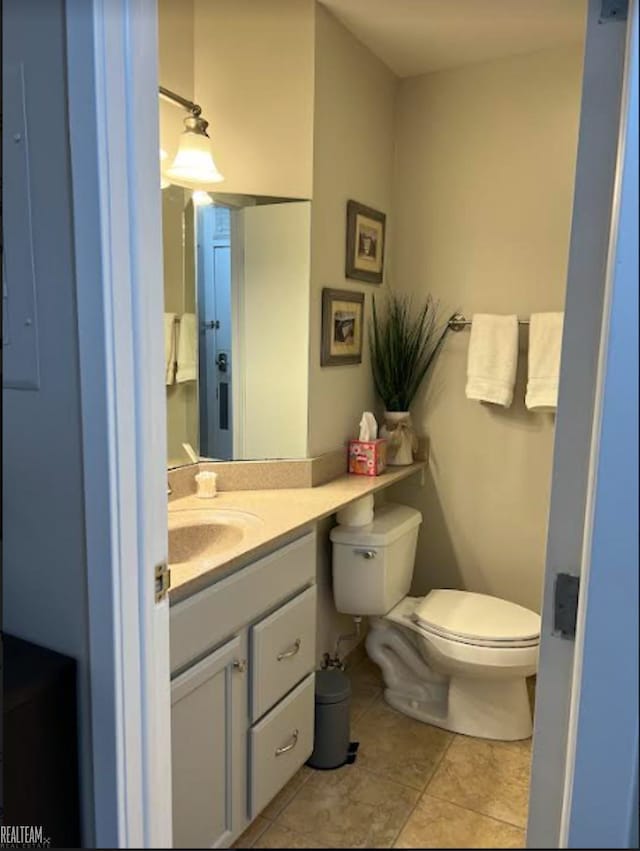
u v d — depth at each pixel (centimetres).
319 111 213
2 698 96
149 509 102
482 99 248
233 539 176
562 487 91
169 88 197
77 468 99
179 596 138
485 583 267
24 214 98
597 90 86
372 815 155
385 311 272
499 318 245
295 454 226
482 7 205
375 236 257
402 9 209
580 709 71
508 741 213
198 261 207
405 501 279
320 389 230
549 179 239
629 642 68
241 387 218
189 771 145
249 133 211
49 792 101
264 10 206
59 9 90
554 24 216
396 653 238
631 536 67
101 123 90
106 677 100
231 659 157
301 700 186
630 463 67
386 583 228
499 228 250
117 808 102
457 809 157
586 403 89
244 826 162
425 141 261
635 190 65
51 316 98
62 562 103
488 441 260
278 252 217
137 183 95
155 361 102
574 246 89
